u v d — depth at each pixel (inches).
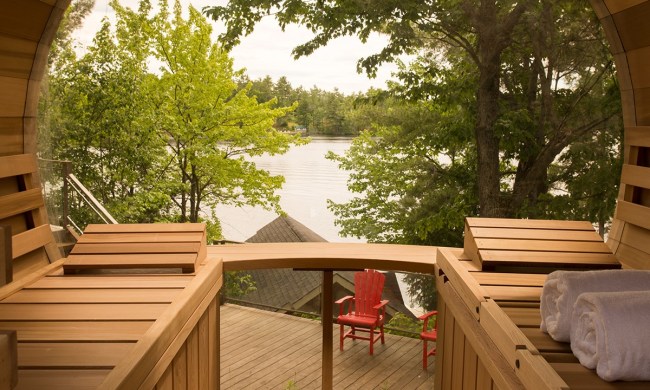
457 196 261.7
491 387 71.1
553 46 232.4
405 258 123.6
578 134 233.6
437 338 115.1
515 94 249.1
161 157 267.3
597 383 52.5
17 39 97.4
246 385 127.9
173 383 76.4
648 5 94.8
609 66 227.1
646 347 51.4
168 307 78.5
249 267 120.4
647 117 106.9
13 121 103.3
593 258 100.1
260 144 271.1
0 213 96.0
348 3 248.7
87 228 109.0
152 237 107.1
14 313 78.2
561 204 235.9
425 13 247.6
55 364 61.9
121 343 67.9
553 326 63.3
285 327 148.6
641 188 109.5
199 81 267.6
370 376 130.3
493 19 242.1
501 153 258.2
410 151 272.8
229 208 276.1
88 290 89.0
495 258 96.4
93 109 257.3
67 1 103.0
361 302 138.3
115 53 261.6
